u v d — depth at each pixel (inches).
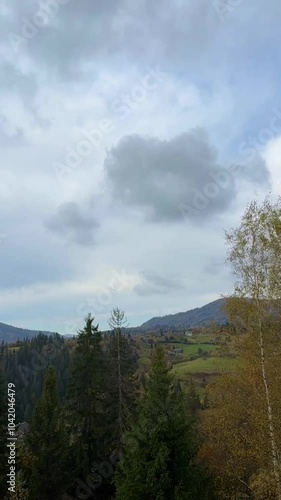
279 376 745.6
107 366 1487.5
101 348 1529.3
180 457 687.1
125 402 1427.2
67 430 1437.0
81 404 1445.6
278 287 753.6
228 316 810.2
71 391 1464.1
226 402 833.5
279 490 676.1
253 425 778.2
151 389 780.6
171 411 724.0
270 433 694.5
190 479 676.1
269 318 770.2
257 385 775.1
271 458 719.7
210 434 876.0
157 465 654.5
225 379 833.5
